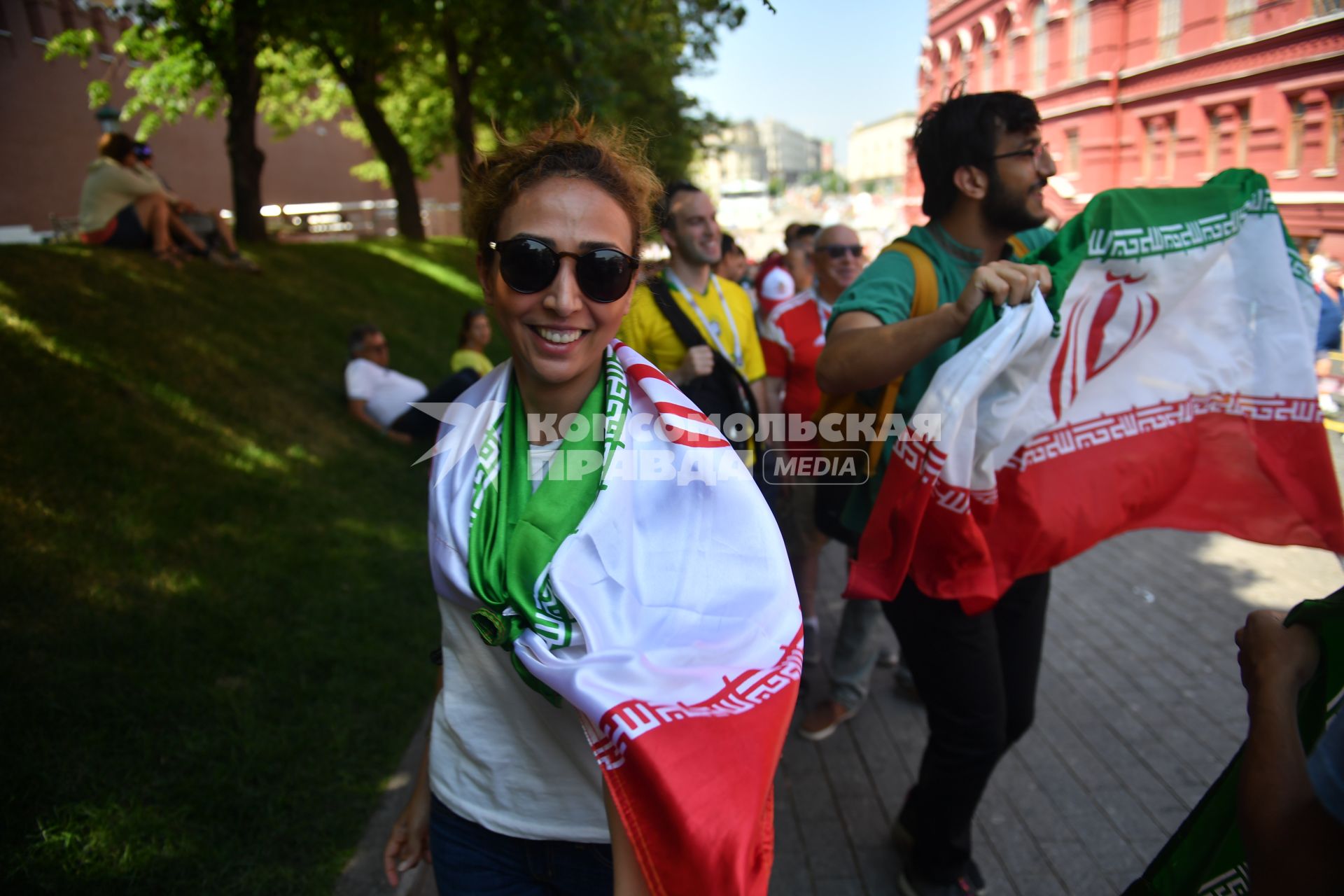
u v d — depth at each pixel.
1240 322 2.14
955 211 2.10
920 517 1.88
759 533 1.24
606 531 1.24
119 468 4.02
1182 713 3.53
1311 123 8.57
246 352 6.12
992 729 2.17
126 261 6.56
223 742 2.76
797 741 3.46
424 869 2.52
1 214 13.66
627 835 1.03
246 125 10.41
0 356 4.36
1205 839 1.25
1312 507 2.15
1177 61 12.27
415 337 9.21
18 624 2.90
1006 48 19.39
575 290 1.27
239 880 2.30
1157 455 2.16
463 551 1.33
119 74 15.60
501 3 7.89
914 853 2.50
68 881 2.15
